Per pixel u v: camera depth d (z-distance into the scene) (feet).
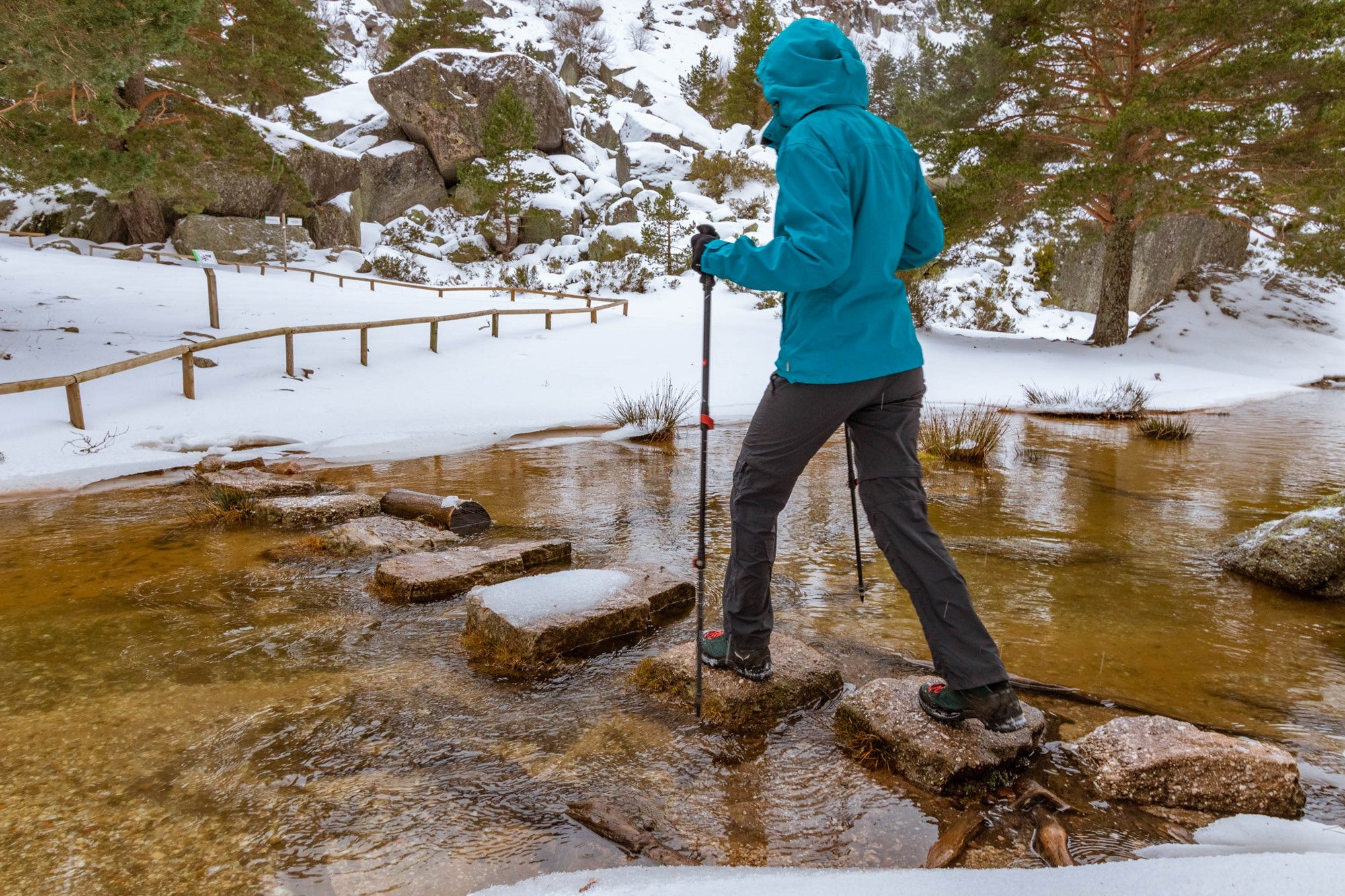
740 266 6.48
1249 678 8.42
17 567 12.17
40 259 64.03
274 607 10.47
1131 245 54.60
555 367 37.76
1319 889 3.56
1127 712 7.68
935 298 77.36
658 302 79.51
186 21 25.53
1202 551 13.20
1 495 17.16
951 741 6.64
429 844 5.64
